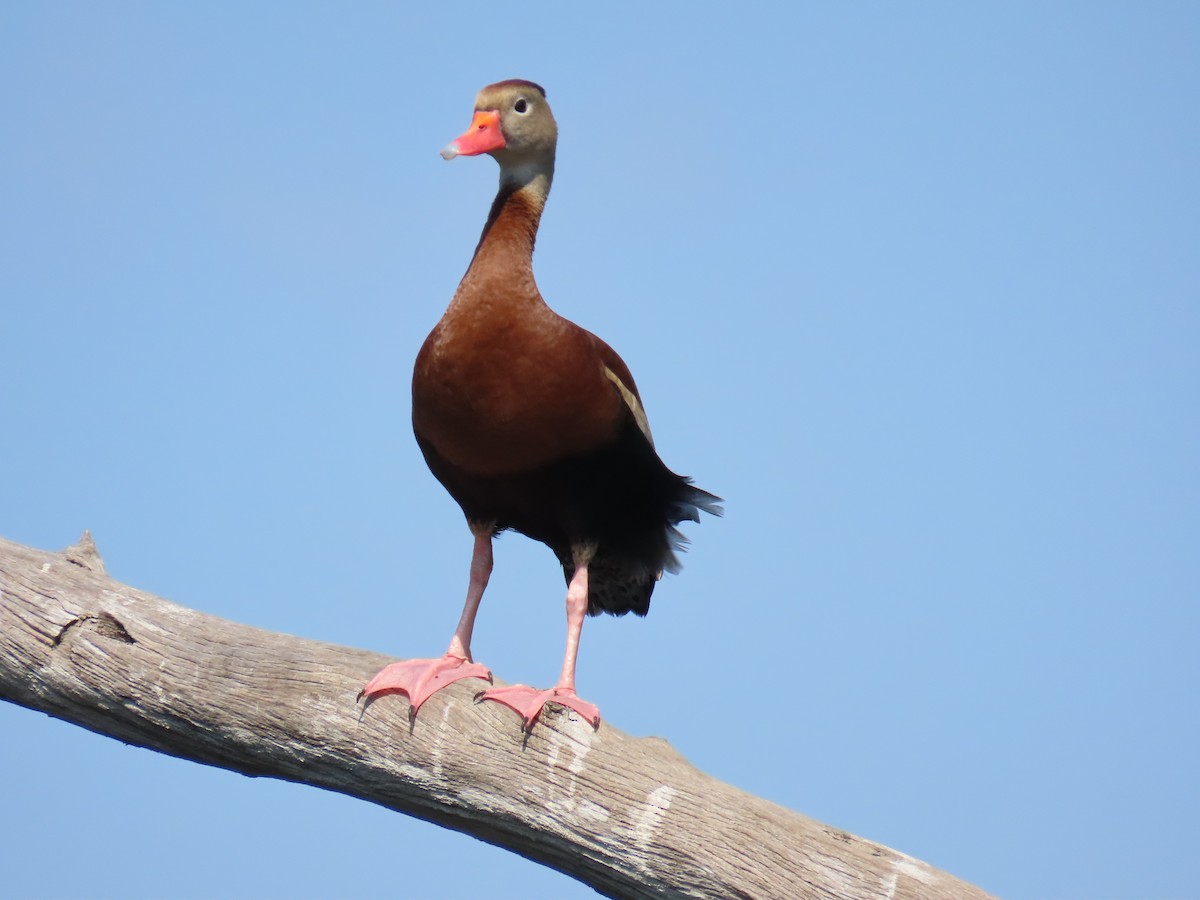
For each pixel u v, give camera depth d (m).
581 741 10.25
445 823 10.71
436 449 11.77
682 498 12.57
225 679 10.63
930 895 9.68
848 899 9.76
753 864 9.87
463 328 11.22
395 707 10.40
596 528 12.03
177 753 11.07
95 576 11.24
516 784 10.25
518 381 11.17
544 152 12.45
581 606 11.88
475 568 12.25
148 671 10.73
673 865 9.98
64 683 10.84
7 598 10.94
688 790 10.06
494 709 10.38
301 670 10.59
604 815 10.10
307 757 10.60
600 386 11.50
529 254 12.10
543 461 11.55
